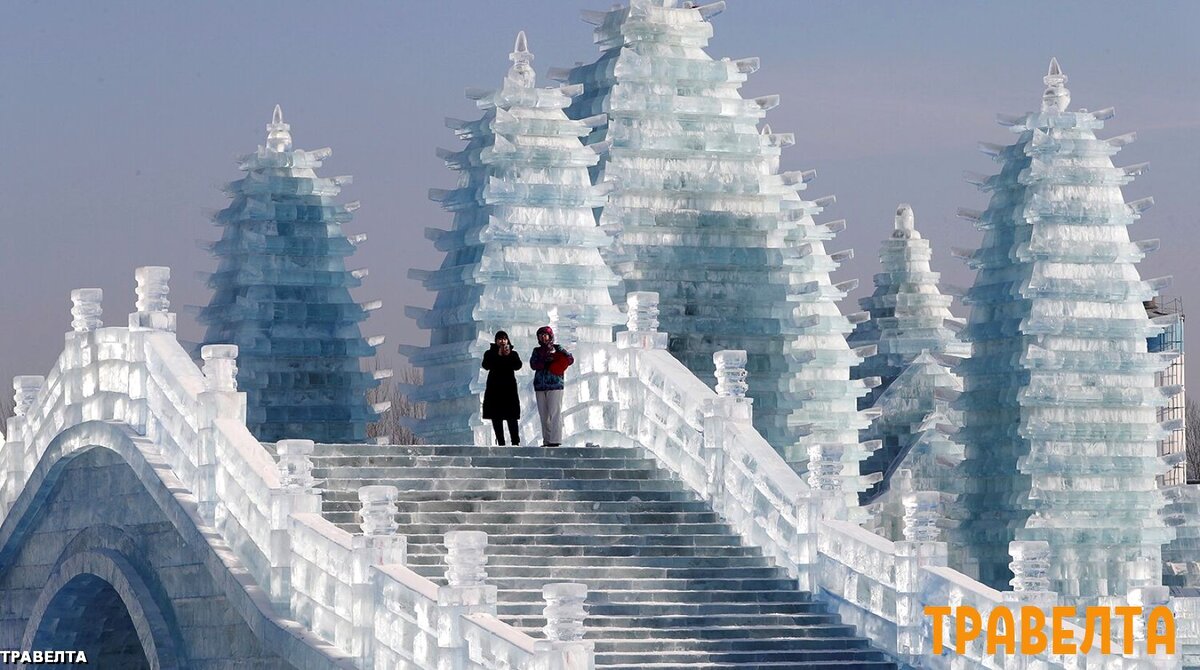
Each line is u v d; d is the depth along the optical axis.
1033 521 63.34
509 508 39.12
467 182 55.94
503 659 31.25
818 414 64.94
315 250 61.97
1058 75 65.12
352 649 34.09
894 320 84.38
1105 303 64.69
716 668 35.53
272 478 36.53
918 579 36.97
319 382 61.50
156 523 40.25
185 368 39.72
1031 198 64.25
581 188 54.50
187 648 39.16
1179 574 67.50
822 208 65.75
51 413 44.31
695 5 61.84
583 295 54.53
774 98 61.31
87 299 43.44
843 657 36.78
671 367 42.41
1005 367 64.88
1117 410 64.56
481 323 53.84
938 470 72.81
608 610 36.66
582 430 43.91
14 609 46.19
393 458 40.19
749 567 39.06
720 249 60.44
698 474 41.19
